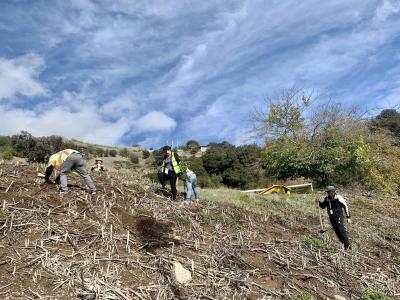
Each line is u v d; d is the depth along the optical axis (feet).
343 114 68.08
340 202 31.99
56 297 17.37
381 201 60.90
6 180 28.71
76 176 34.19
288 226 35.65
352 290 24.59
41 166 36.68
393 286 26.08
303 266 25.94
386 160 74.23
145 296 18.57
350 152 67.00
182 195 37.37
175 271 20.85
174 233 26.25
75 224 23.99
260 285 22.12
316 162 66.54
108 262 20.80
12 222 22.39
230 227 30.58
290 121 70.28
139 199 31.07
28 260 19.56
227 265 23.72
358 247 33.37
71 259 20.42
